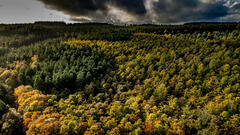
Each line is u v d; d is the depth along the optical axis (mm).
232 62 79125
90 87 75625
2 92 68625
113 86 79438
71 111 56000
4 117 49750
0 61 121000
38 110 55531
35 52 128375
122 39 161500
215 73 74812
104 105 62000
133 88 79000
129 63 98875
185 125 49125
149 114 55719
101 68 95062
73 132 45219
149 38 154875
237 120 44844
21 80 85125
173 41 137000
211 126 46188
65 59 108938
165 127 47312
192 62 88688
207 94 61844
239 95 55906
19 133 48406
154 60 101562
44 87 76312
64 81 79250
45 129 43156
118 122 52969
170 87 73500
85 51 127188
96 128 46062
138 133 45156
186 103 59844
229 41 113312
